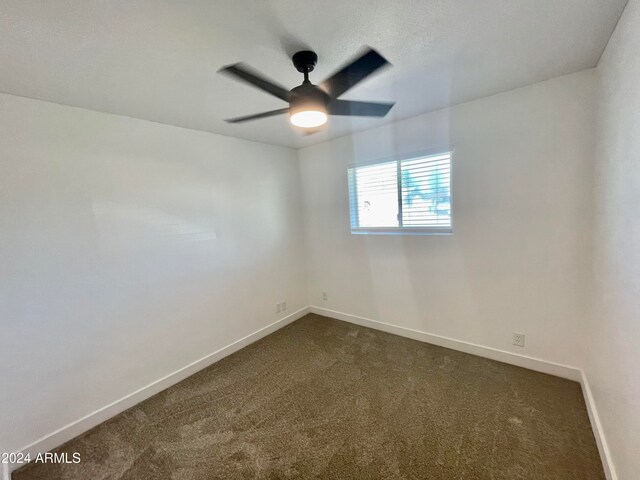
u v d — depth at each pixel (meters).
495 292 2.34
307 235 3.64
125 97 1.77
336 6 1.09
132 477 1.52
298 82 1.70
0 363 1.59
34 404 1.69
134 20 1.10
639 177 1.07
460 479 1.40
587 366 1.95
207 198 2.61
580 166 1.89
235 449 1.66
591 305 1.87
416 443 1.63
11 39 1.15
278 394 2.13
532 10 1.18
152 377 2.23
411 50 1.45
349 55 1.46
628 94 1.20
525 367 2.26
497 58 1.58
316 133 2.88
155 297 2.26
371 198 3.04
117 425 1.91
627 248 1.21
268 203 3.20
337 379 2.28
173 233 2.37
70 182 1.82
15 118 1.62
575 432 1.64
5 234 1.60
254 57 1.42
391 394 2.05
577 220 1.94
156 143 2.25
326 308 3.61
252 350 2.84
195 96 1.81
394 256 2.92
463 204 2.40
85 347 1.90
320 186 3.41
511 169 2.15
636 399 1.09
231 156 2.81
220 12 1.08
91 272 1.92
